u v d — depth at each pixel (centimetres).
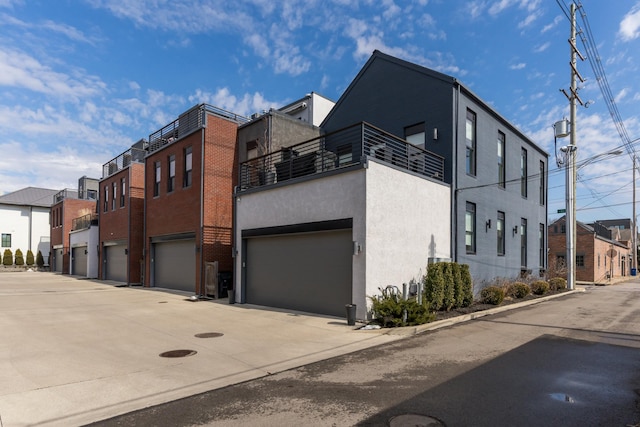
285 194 1291
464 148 1438
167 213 2023
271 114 1691
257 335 885
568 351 729
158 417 446
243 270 1459
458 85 1407
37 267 4650
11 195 5012
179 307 1355
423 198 1247
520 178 1909
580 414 442
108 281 2681
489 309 1226
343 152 1733
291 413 454
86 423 431
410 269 1174
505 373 595
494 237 1641
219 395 517
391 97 1573
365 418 436
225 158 1831
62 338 862
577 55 2108
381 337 859
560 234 3259
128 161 2727
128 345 795
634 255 4153
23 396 511
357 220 1065
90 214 3312
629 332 904
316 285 1196
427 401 484
